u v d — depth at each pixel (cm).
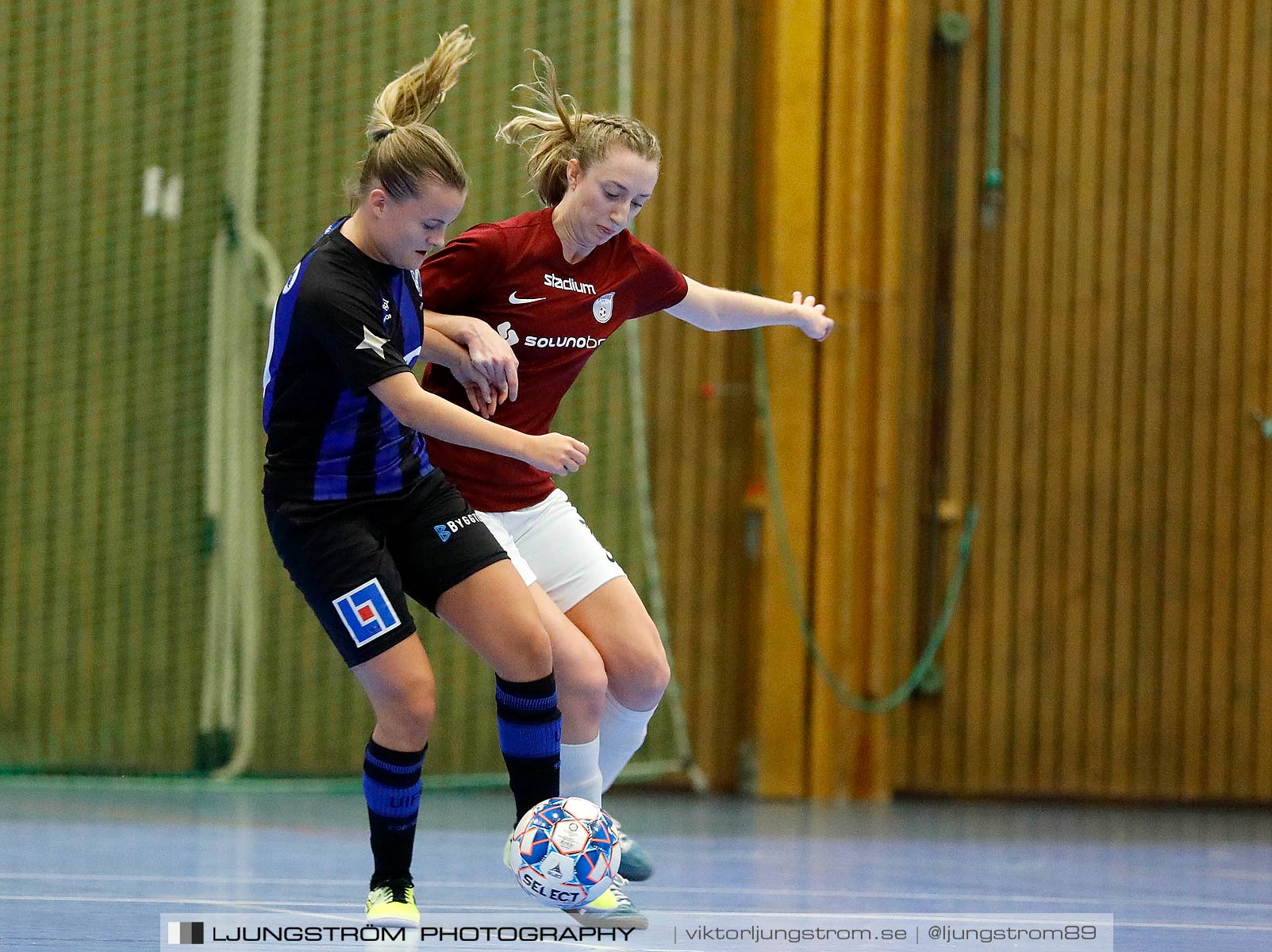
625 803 2631
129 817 2106
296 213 2812
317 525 995
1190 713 2880
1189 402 2906
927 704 2859
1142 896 1420
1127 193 2905
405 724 990
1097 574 2880
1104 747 2864
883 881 1485
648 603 2812
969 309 2883
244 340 2792
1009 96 2895
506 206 2827
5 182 2797
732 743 2842
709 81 2862
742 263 2862
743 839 2020
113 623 2761
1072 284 2894
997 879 1560
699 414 2847
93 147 2805
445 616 1040
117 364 2792
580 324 1202
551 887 984
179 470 2786
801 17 2806
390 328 998
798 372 2797
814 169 2798
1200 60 2923
